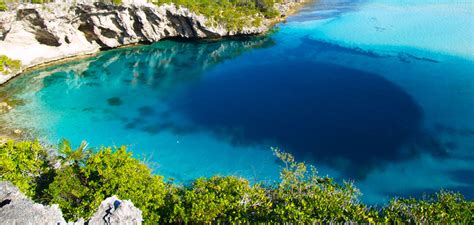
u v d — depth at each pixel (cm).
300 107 5391
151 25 8031
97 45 7694
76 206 2345
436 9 9606
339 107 5331
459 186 3681
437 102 5306
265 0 10150
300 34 8769
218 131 4800
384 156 4212
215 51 8019
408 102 5350
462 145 4334
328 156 4250
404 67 6469
